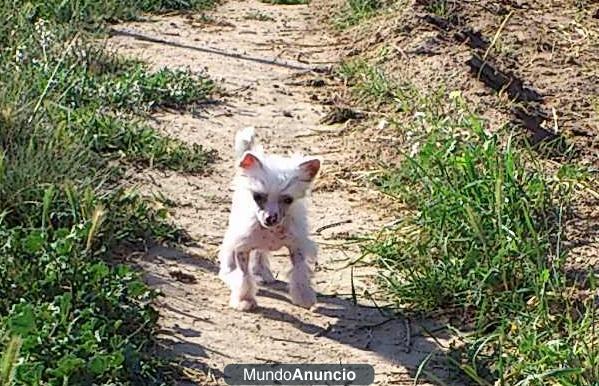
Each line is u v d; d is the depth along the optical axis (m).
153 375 6.51
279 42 15.96
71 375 6.01
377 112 12.30
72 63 12.59
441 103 11.89
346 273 8.30
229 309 7.64
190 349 6.99
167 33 15.98
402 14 15.21
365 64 13.98
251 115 12.27
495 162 8.88
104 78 12.46
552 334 7.08
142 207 8.88
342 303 7.83
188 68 13.48
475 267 7.84
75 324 6.52
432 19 14.98
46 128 9.64
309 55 15.20
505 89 12.50
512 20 15.98
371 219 9.39
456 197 8.40
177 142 10.89
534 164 9.57
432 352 7.16
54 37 12.94
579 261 8.30
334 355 7.11
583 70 14.02
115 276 7.25
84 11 15.72
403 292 7.80
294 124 12.05
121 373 6.24
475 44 14.55
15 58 11.69
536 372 6.59
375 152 10.94
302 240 7.62
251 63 14.55
